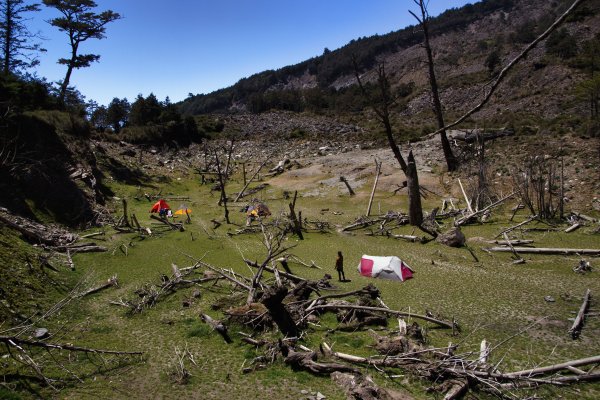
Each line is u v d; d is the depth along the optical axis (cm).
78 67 6781
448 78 12106
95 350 1473
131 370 1477
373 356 1473
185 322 1856
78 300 2089
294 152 7469
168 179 5806
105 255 2819
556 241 2848
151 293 2141
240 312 1808
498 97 9188
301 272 2517
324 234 3447
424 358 1434
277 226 3531
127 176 5256
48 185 3531
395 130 7719
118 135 7806
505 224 3278
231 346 1634
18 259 2245
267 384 1372
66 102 6506
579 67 8619
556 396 1249
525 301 1973
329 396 1294
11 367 1417
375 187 4331
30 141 3847
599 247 2677
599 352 1495
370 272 2388
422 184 4409
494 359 1477
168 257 2833
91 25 6606
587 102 6147
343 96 13425
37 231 2878
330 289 2172
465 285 2214
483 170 3738
